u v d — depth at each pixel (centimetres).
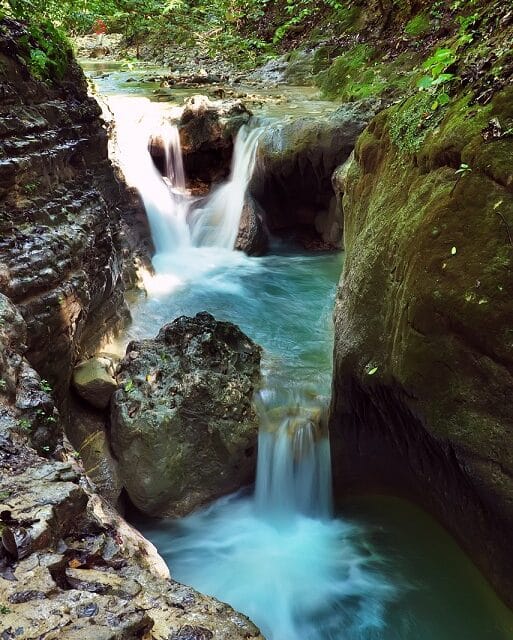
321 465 482
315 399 498
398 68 957
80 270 468
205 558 448
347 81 1057
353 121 808
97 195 547
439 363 339
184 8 934
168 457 447
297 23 1374
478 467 325
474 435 324
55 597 186
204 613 200
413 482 418
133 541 284
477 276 319
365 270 425
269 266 825
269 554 448
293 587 420
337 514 486
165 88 1191
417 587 402
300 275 796
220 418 459
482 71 381
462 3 898
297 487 485
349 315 438
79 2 702
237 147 902
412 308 355
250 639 193
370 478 468
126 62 1295
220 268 811
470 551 373
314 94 1110
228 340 520
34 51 489
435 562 406
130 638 173
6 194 420
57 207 468
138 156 872
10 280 387
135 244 732
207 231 884
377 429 429
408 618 388
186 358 483
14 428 276
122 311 596
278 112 950
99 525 240
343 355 426
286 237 907
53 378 435
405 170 423
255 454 476
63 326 435
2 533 204
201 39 1265
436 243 346
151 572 235
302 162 828
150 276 735
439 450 359
